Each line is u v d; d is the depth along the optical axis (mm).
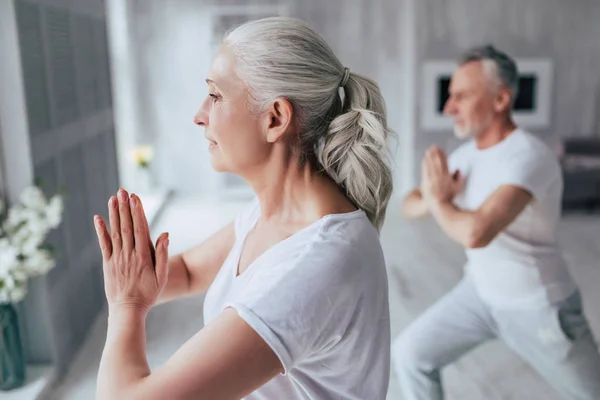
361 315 777
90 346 2875
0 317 2242
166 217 5621
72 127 2855
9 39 2234
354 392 829
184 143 6617
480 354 2791
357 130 824
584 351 1594
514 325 1632
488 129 1632
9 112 2297
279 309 707
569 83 6168
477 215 1477
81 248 2988
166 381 672
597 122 6227
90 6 3219
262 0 6293
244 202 6238
